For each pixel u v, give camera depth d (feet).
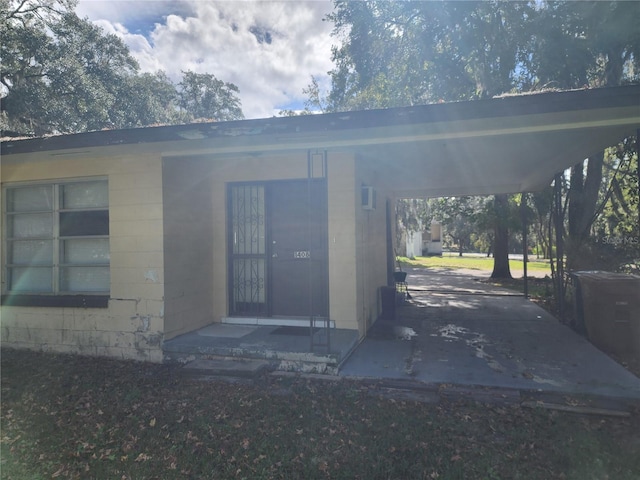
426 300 35.65
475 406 13.23
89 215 20.12
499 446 10.82
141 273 18.61
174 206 19.15
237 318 22.00
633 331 19.17
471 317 27.30
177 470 10.00
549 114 12.29
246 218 22.29
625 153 36.27
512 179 28.17
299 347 17.16
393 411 12.94
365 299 22.27
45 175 20.30
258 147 16.55
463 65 48.16
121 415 12.98
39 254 20.94
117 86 81.51
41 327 20.11
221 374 16.14
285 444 11.07
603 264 35.47
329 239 20.49
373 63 51.29
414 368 16.57
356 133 14.44
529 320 26.27
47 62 66.49
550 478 9.46
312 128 13.85
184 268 19.83
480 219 54.75
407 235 121.90
